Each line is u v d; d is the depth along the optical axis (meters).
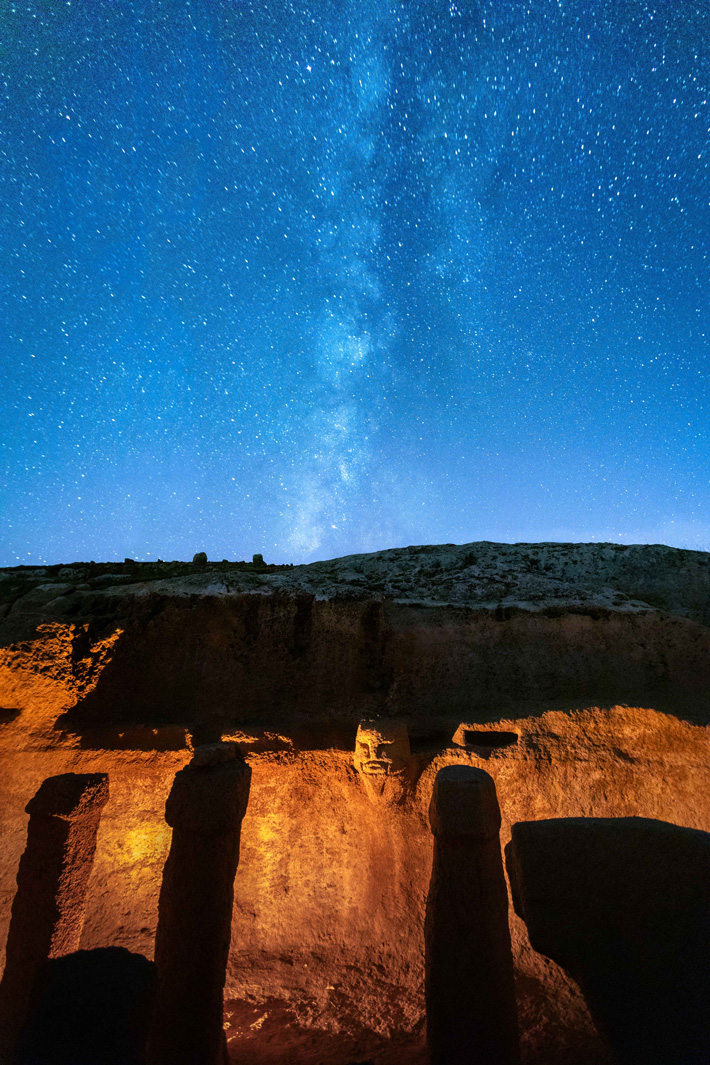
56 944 2.54
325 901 3.83
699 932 1.93
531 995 3.34
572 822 2.29
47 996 2.11
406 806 3.59
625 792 3.37
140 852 3.75
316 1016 3.39
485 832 2.29
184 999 2.35
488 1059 2.05
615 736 3.53
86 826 2.74
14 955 2.59
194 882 2.48
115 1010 2.06
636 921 2.06
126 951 2.25
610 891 2.13
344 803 3.79
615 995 2.02
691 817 3.24
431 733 3.81
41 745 3.84
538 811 3.42
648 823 2.21
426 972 2.27
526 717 3.72
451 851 2.31
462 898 2.24
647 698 3.79
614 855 2.17
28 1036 2.05
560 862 2.22
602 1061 2.69
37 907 2.59
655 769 3.38
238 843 2.63
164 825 3.75
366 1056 3.02
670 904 2.03
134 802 3.75
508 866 2.38
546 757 3.49
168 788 3.73
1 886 3.54
